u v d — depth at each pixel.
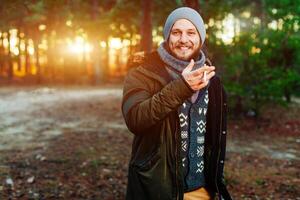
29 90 25.78
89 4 23.67
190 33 2.00
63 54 32.66
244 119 12.98
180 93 1.75
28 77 36.44
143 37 17.17
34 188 5.89
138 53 2.04
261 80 12.77
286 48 13.41
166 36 2.04
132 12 18.16
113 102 18.17
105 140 9.71
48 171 6.83
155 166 1.95
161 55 1.98
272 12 12.58
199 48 2.06
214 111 2.10
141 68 1.95
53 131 11.11
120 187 6.04
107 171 6.86
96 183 6.20
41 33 28.81
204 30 2.04
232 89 12.42
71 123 12.55
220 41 12.53
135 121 1.81
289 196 5.90
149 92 1.92
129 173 2.05
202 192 2.17
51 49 33.91
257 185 6.39
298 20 12.30
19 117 13.77
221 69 12.62
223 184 2.19
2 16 6.18
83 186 6.04
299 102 18.22
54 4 7.12
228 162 7.98
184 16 1.98
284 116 14.08
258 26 13.38
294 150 9.49
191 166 2.08
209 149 2.13
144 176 1.96
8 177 6.39
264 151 9.24
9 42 26.86
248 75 12.88
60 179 6.37
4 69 39.19
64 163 7.39
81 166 7.15
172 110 1.78
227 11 13.22
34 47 29.84
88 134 10.52
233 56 12.52
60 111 15.25
